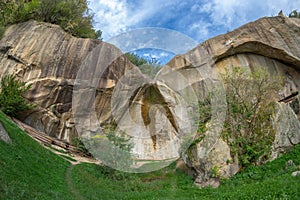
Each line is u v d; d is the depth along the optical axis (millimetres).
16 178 6137
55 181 7672
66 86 14391
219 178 9984
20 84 13164
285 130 11398
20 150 8172
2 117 10398
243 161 10391
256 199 6836
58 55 14719
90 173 10164
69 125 14258
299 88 15891
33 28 15336
